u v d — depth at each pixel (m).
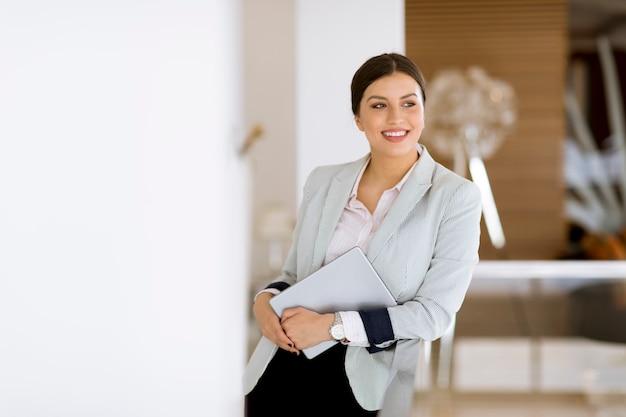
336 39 4.46
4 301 1.60
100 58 1.84
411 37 7.47
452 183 1.86
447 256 1.85
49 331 1.71
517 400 4.13
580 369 4.67
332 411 1.78
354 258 1.79
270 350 1.94
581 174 7.56
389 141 1.84
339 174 2.02
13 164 1.59
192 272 2.42
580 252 7.56
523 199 7.56
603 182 7.55
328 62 4.47
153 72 2.12
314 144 4.50
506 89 7.45
